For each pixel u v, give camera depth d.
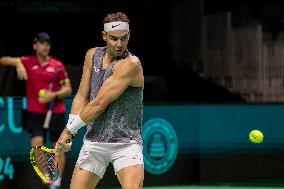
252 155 21.25
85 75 10.41
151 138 20.08
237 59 24.86
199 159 20.86
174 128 20.48
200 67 26.39
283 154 21.41
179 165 20.56
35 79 18.28
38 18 29.50
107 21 9.78
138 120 10.23
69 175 19.14
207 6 28.70
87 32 30.06
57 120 18.48
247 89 24.59
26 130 18.50
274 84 24.20
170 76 27.41
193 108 20.78
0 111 18.20
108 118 10.06
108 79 9.77
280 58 24.22
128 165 10.02
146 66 28.75
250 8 28.50
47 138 18.59
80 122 9.81
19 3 29.16
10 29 29.12
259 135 13.45
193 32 26.86
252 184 21.19
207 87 25.81
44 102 18.14
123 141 10.08
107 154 10.20
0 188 18.14
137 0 30.11
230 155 21.11
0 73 18.95
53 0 29.56
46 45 18.30
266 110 21.34
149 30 29.98
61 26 29.77
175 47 28.09
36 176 18.55
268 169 21.31
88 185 10.33
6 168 18.25
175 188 20.02
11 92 19.03
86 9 29.98
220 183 21.02
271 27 27.41
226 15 25.17
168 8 30.12
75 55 29.80
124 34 9.75
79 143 19.20
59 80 18.58
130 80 9.79
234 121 21.11
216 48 25.67
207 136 20.92
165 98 23.28
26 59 18.39
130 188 9.86
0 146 18.16
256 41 24.33
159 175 20.20
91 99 10.20
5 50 28.81
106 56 10.16
